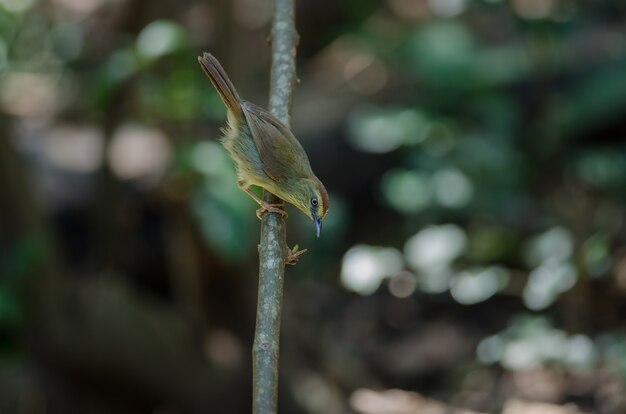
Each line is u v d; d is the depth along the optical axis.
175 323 10.59
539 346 11.09
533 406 11.43
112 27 14.03
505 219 12.95
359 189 14.80
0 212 9.48
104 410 10.37
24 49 16.52
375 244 14.43
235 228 8.75
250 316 10.81
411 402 12.15
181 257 10.30
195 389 10.62
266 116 6.73
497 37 15.19
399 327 13.46
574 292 11.97
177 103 8.91
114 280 10.43
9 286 9.59
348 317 13.63
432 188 12.60
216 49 10.66
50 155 12.78
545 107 13.20
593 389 11.38
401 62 14.60
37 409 10.04
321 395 11.36
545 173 12.96
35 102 15.52
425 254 12.18
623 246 12.54
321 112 15.55
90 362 10.04
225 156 9.01
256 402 4.33
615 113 12.87
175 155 8.75
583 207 12.57
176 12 11.63
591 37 14.11
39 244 9.56
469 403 11.93
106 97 8.86
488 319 13.19
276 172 6.80
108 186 10.59
